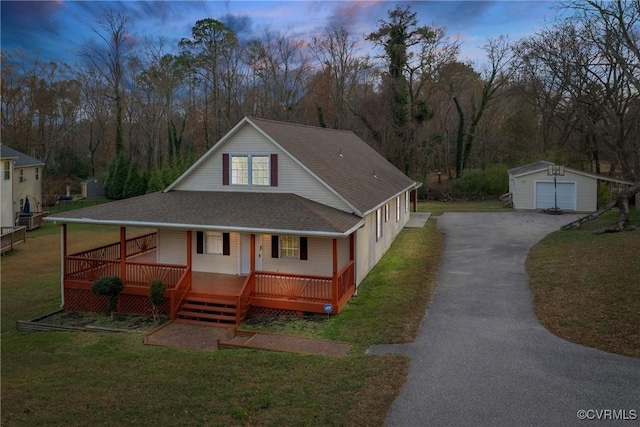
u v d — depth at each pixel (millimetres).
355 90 50844
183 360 10859
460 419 7586
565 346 10484
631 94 33250
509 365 9594
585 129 41188
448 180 49125
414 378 9117
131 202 17469
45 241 29297
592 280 14539
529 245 21484
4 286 19547
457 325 12156
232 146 17594
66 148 60062
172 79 53875
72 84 57781
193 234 17484
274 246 16594
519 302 13758
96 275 16188
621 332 10859
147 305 15383
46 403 8719
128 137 61344
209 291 14797
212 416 7922
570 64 34875
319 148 20109
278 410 8023
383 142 45844
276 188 17016
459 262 19016
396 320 12844
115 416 8078
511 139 48938
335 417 7719
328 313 13750
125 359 11227
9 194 33906
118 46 50719
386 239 21797
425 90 52906
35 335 13883
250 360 10555
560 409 7789
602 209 23531
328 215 15000
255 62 52438
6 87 53250
